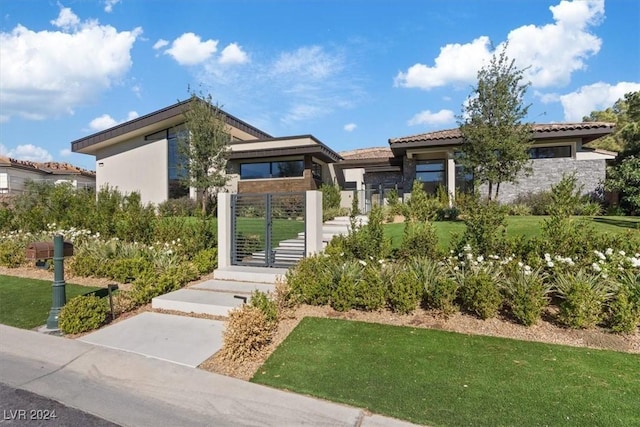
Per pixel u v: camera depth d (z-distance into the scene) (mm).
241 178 21438
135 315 6117
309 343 4766
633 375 3812
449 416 3148
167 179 22500
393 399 3430
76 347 4785
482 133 12289
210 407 3424
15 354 4648
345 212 16406
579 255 6406
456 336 4941
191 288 7285
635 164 10297
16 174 31375
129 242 10672
